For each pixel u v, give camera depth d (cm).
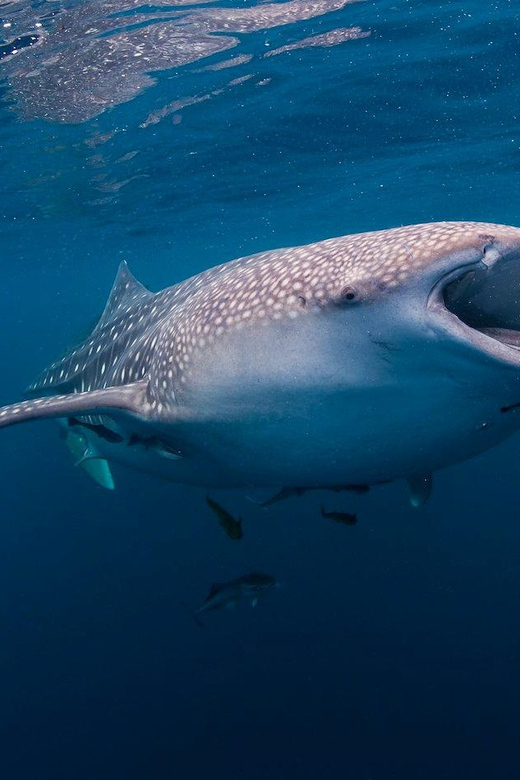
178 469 437
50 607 1378
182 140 1509
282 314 280
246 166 1789
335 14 952
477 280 260
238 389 307
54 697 1070
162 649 1123
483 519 1433
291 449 319
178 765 861
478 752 810
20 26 875
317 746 853
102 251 3269
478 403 276
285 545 1382
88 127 1348
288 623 1115
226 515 534
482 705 887
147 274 4862
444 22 1001
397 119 1462
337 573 1258
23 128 1299
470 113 1454
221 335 304
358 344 263
